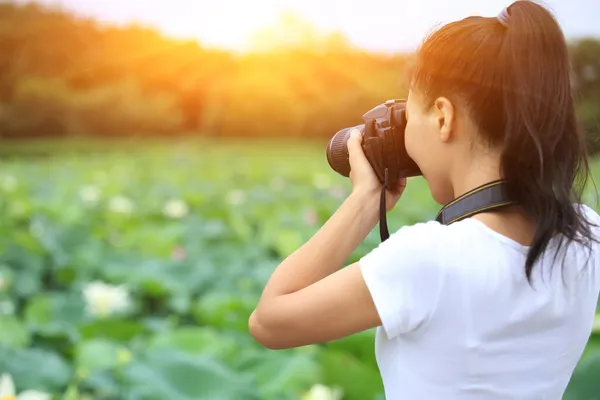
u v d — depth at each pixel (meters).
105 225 6.52
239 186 10.29
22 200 7.56
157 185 10.20
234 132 25.28
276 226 5.95
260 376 2.85
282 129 24.31
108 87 25.53
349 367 2.71
